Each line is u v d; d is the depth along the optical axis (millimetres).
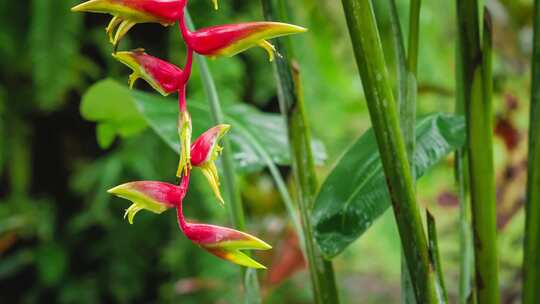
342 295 3926
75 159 3717
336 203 1243
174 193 954
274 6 1248
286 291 3625
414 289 1135
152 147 3438
